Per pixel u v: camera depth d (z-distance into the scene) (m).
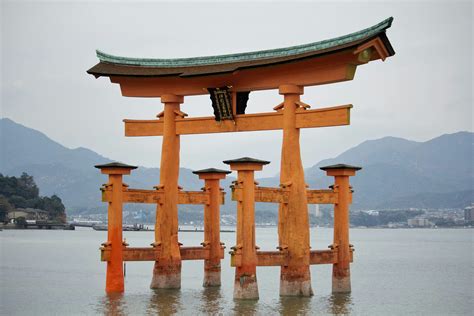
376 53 39.28
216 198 47.47
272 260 40.66
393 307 44.50
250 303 39.94
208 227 47.62
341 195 44.16
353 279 67.00
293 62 40.16
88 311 39.44
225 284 53.25
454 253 127.38
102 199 42.88
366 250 139.25
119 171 42.66
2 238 164.62
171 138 45.56
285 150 41.09
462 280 66.75
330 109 39.47
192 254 46.72
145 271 70.88
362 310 40.72
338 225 44.34
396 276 71.50
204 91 44.62
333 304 41.69
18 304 43.50
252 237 39.97
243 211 39.84
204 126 44.62
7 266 76.25
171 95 45.59
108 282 43.22
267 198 40.28
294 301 40.72
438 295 52.78
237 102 43.47
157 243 44.97
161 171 45.56
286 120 41.12
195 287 49.12
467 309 44.78
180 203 46.09
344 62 39.03
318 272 74.12
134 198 43.81
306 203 41.34
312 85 41.09
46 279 60.38
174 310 39.09
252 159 39.56
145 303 41.31
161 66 46.31
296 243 40.88
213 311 38.69
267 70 41.53
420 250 139.88
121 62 47.28
